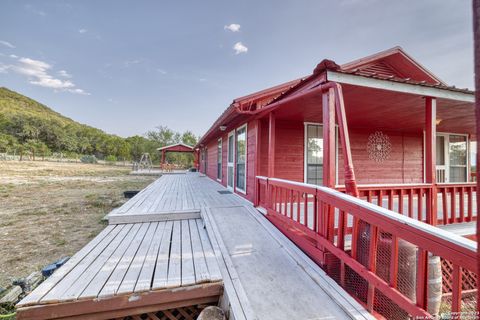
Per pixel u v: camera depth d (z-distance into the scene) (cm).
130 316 196
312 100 347
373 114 448
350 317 162
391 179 615
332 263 223
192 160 3253
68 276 204
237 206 453
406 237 137
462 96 315
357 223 185
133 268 221
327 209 223
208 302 203
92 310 177
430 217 292
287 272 222
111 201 754
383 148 610
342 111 236
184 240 302
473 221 322
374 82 272
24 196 844
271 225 344
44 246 385
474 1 70
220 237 300
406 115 455
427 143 307
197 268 221
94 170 2264
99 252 259
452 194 312
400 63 522
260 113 448
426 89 297
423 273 129
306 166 530
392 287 146
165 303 194
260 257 252
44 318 168
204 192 673
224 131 786
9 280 288
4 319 223
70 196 847
